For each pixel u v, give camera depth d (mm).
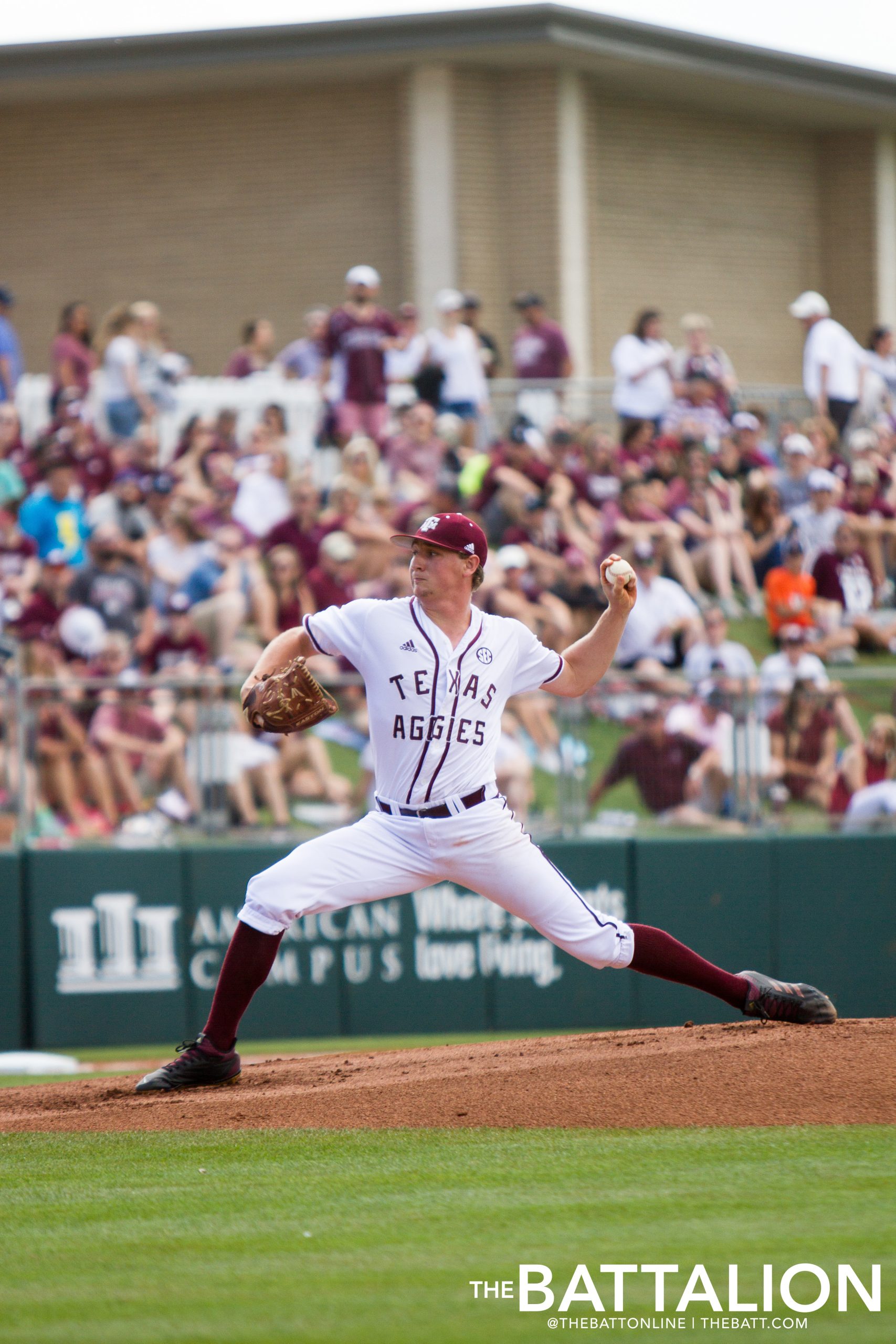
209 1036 18203
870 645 48406
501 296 69875
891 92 77188
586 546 46219
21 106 75688
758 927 37062
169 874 35500
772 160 80062
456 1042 35219
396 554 43875
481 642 16797
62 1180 14734
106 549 40562
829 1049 17297
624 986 37094
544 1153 14930
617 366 52375
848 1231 12555
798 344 81062
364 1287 11609
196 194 74188
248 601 41062
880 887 37312
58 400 47812
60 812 35562
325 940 36312
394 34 67062
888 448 55625
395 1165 14742
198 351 74375
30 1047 35062
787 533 49406
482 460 47625
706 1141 15039
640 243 75500
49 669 40000
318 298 72688
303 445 51031
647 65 69500
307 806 36125
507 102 69500
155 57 69312
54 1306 11312
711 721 37250
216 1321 10945
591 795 36969
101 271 75375
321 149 72312
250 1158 15164
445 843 16906
